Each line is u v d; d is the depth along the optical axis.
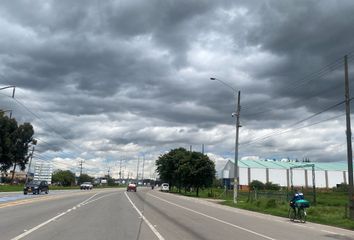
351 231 22.11
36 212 25.22
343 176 142.00
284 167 139.50
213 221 23.81
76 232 16.14
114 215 25.05
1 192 57.62
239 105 51.44
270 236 17.45
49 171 112.88
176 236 16.00
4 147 106.50
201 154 89.62
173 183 114.94
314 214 32.50
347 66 30.56
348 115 30.11
